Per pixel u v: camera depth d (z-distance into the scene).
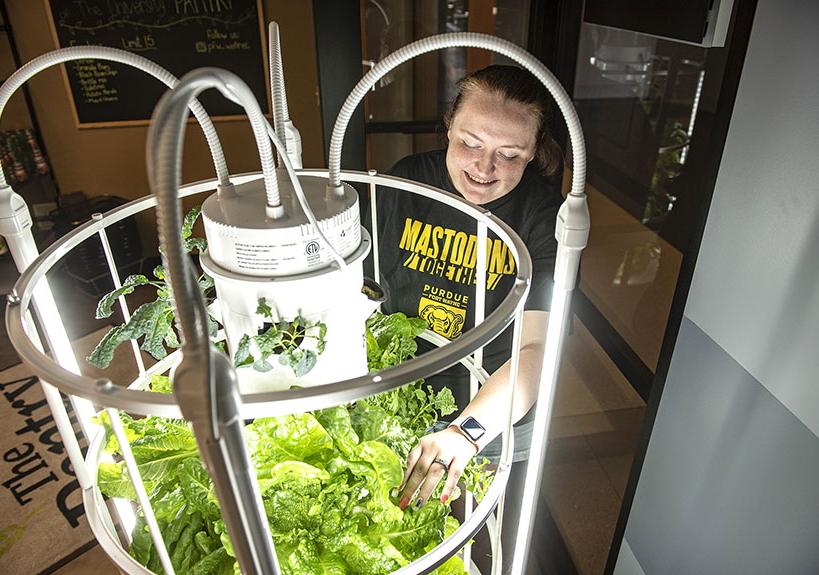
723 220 1.10
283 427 0.76
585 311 2.08
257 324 0.67
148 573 0.63
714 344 1.17
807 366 0.94
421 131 2.54
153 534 0.65
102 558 2.08
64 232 3.44
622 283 2.62
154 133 0.37
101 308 0.73
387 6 2.44
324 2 1.89
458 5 2.47
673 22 1.16
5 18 3.08
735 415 1.13
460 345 0.54
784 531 1.05
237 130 3.54
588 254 2.85
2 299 3.32
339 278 0.66
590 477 2.29
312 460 0.79
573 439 2.41
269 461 0.76
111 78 3.33
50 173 3.52
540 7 2.14
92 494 0.73
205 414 0.41
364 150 2.19
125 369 2.88
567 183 2.85
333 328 0.69
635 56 2.51
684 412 1.31
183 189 0.80
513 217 1.44
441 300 1.49
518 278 0.64
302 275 0.64
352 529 0.74
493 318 0.58
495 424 0.89
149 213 3.68
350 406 0.87
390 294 1.53
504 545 1.91
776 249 0.98
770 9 0.93
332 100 2.06
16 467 2.41
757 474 1.09
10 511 2.24
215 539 0.78
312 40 3.33
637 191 2.67
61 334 0.76
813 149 0.89
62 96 3.34
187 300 0.40
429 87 2.57
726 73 1.05
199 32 3.27
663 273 2.52
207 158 3.59
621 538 1.66
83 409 0.76
